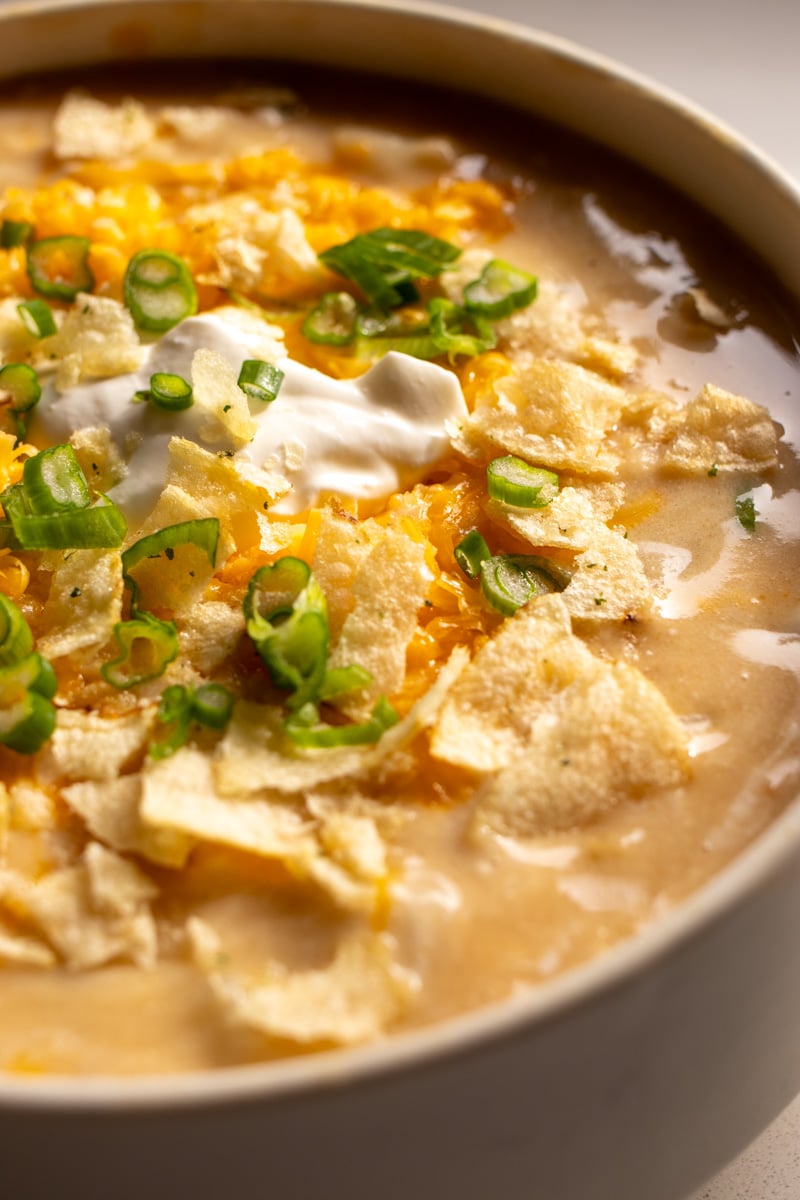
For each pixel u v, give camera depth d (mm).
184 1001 269
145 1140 249
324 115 382
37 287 344
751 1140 293
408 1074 248
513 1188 267
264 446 316
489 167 372
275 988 267
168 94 385
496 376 331
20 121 381
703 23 449
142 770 287
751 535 314
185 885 279
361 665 293
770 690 295
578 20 451
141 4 378
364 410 323
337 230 353
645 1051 263
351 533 304
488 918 274
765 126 431
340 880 275
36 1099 247
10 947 273
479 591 307
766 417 325
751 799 284
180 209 365
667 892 276
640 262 354
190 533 302
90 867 277
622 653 300
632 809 283
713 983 264
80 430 319
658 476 321
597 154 371
